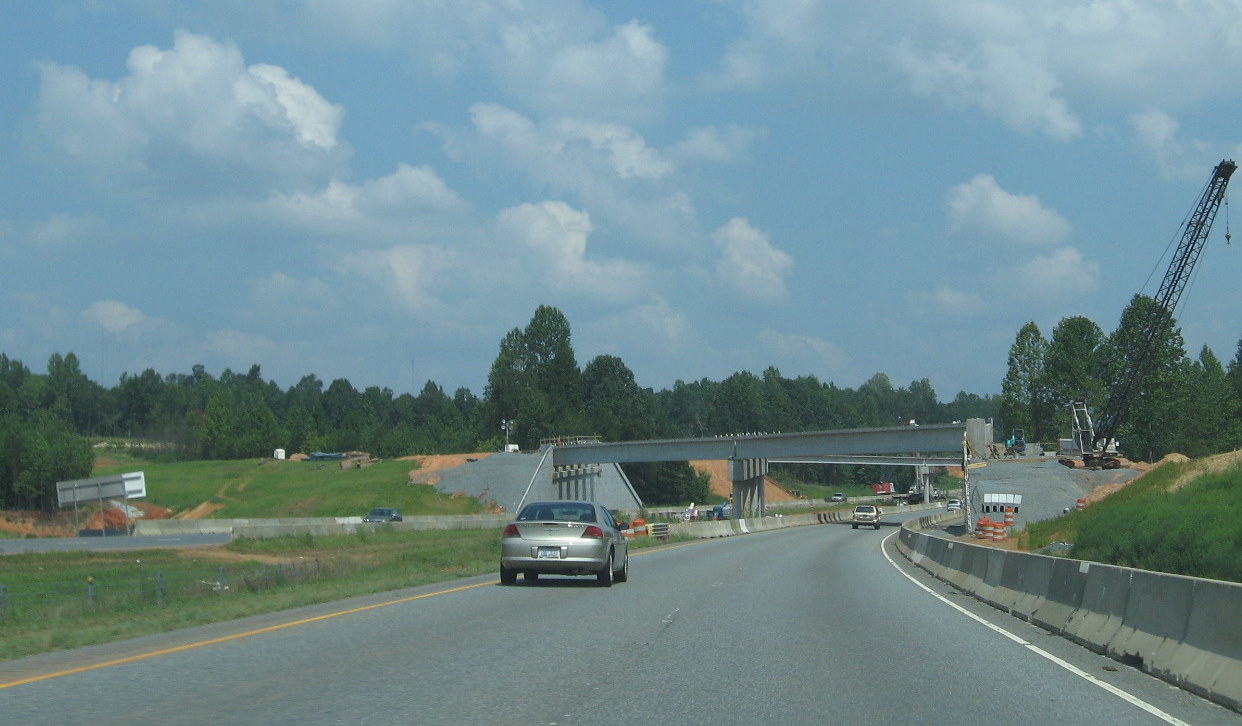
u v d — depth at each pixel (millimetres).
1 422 105688
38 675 10484
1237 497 37000
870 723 8680
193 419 165625
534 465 112188
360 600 18734
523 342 166125
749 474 108438
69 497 61812
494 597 19266
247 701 9164
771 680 10641
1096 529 38344
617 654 12211
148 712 8664
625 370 175875
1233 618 10008
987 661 12305
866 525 88875
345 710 8789
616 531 23594
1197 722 8898
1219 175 90125
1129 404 101250
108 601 22781
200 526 66688
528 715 8680
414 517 79188
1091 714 9195
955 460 142625
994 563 20875
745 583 24125
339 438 171375
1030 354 120375
